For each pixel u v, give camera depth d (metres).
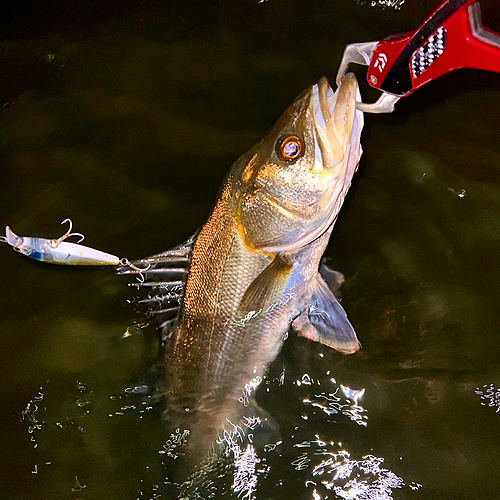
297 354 0.88
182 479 0.83
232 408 0.86
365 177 0.98
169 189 1.01
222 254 0.84
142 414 0.86
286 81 1.05
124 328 0.90
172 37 1.11
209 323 0.85
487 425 0.84
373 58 0.78
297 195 0.83
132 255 0.97
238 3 1.12
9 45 1.11
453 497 0.81
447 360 0.87
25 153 1.03
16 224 0.99
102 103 1.07
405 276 0.93
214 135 1.04
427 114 1.01
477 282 0.91
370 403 0.86
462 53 0.74
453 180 0.97
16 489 0.83
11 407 0.87
